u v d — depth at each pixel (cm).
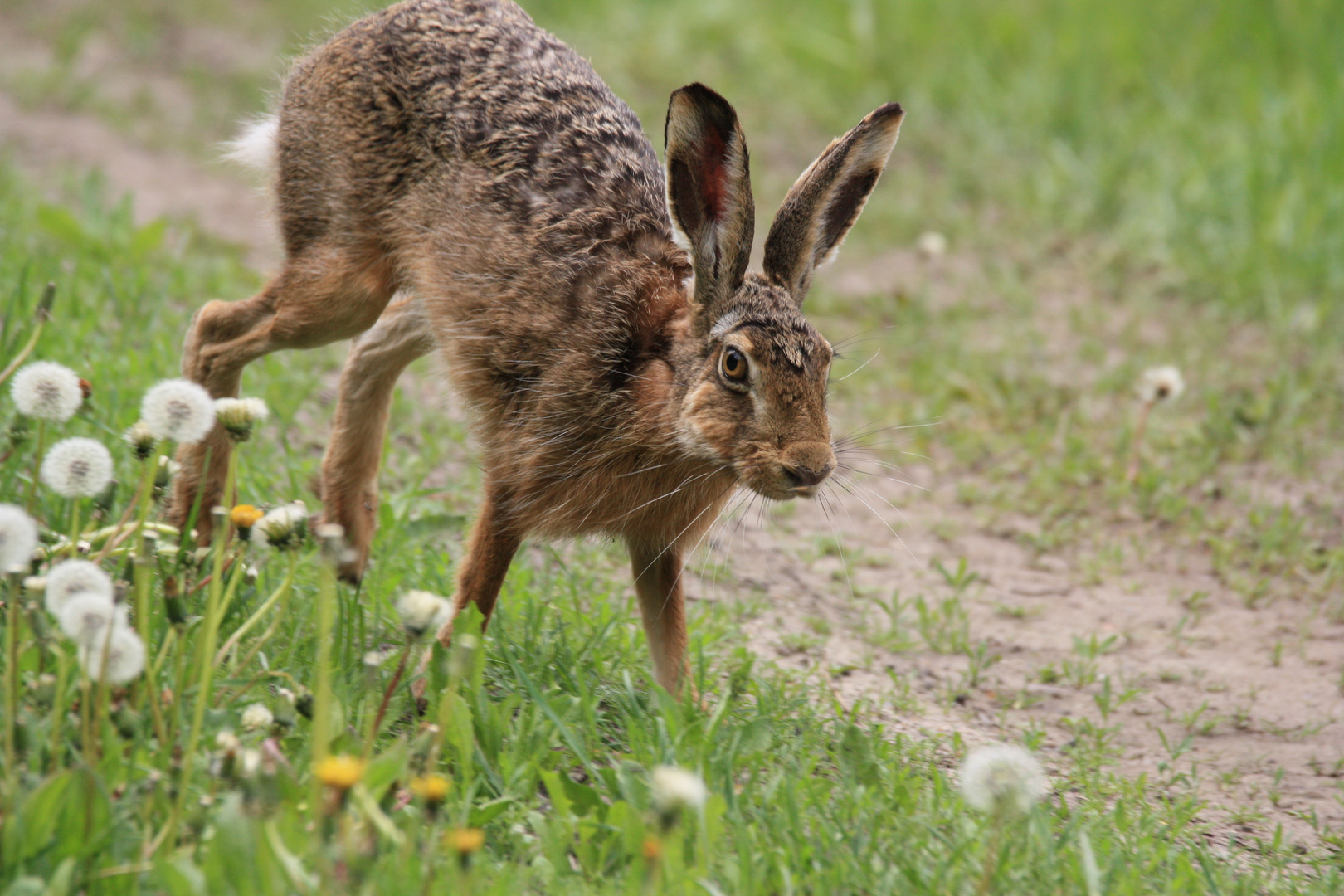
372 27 826
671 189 705
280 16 2256
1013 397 1344
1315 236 1645
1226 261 1639
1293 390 1346
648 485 749
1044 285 1633
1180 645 977
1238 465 1245
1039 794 684
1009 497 1196
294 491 917
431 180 792
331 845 471
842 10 2253
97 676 529
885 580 1046
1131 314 1562
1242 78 2031
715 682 804
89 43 2072
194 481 809
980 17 2227
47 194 1508
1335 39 2041
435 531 905
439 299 783
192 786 545
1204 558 1112
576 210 766
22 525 527
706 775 654
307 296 829
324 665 523
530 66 811
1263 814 770
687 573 998
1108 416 1324
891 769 713
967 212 1814
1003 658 943
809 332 711
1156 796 774
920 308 1525
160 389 575
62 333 1016
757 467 691
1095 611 1023
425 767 552
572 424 732
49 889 465
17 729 506
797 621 954
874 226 1770
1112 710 879
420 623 529
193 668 595
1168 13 2186
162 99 1919
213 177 1709
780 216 750
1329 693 920
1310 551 1102
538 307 746
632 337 735
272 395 1049
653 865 470
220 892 478
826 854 605
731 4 2269
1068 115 2011
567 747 682
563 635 767
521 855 588
